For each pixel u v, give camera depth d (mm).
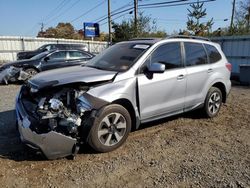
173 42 5188
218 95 6152
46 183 3354
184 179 3471
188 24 25281
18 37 26297
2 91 9719
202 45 5820
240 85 12453
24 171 3613
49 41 28344
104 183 3373
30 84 4227
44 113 3693
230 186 3318
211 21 25234
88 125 3924
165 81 4840
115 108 4148
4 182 3359
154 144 4551
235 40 15562
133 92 4398
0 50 25484
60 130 3773
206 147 4480
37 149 3652
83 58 12602
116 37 29125
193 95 5496
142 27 27250
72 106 3889
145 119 4695
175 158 4059
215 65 5984
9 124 5516
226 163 3918
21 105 4129
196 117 6156
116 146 4281
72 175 3535
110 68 4641
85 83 3984
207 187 3301
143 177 3516
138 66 4527
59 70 4711
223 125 5668
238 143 4688
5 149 4270
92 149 4215
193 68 5441
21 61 11586
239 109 7074
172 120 5871
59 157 3838
